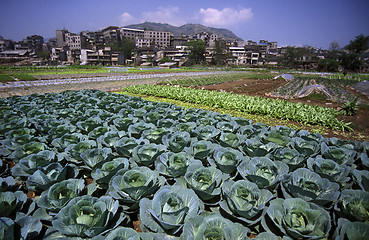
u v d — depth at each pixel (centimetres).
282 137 581
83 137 605
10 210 341
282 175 425
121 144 536
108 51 10144
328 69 8250
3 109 927
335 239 283
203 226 282
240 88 2727
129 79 3641
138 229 395
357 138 927
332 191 375
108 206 347
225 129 677
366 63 9656
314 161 471
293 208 319
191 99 1556
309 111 1209
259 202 356
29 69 5372
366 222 315
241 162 459
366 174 417
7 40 12888
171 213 305
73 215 314
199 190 366
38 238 333
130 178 389
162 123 714
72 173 463
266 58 11862
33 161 451
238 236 303
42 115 809
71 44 12850
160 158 465
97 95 1395
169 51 11181
